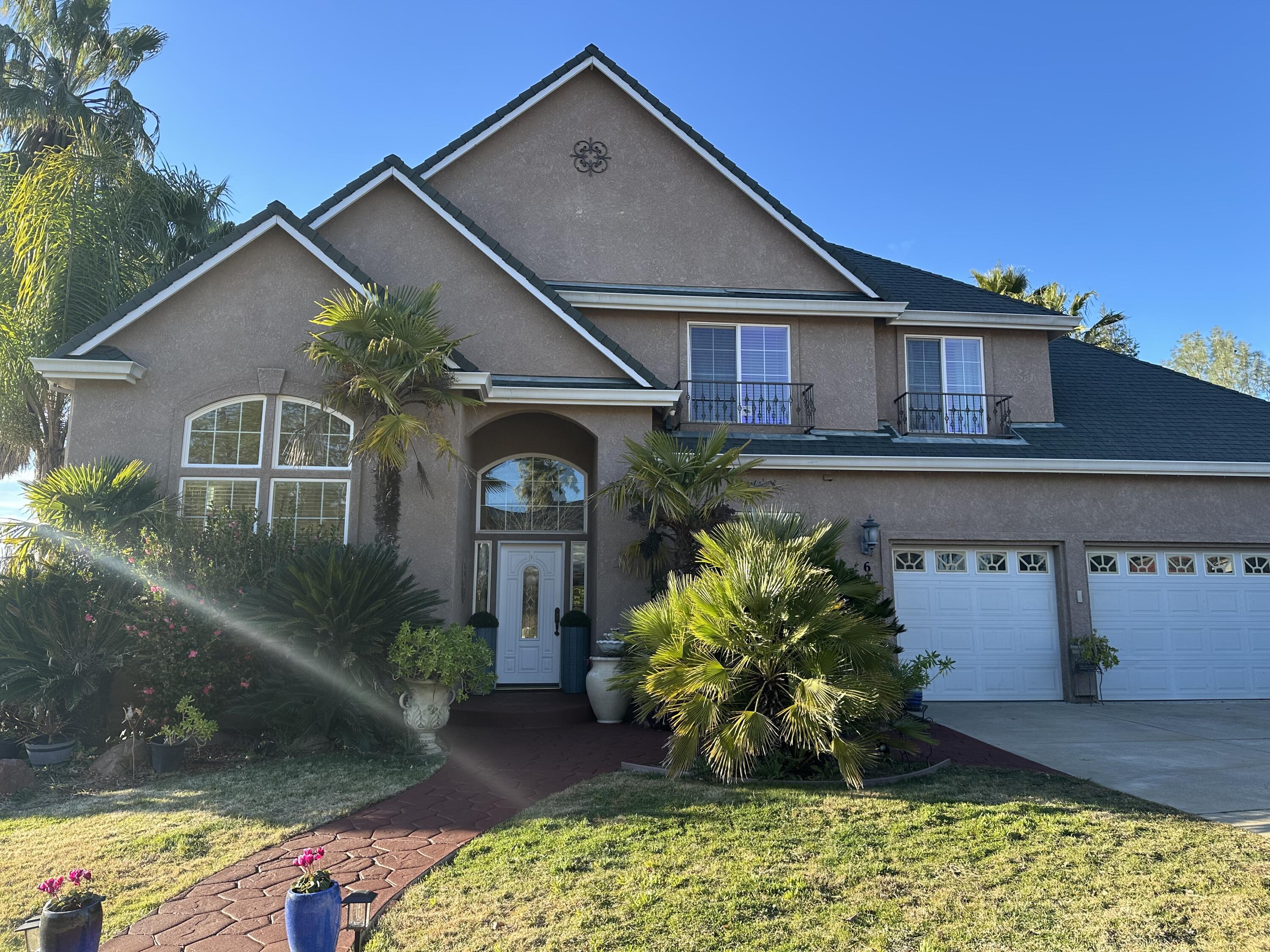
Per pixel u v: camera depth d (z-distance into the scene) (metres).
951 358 15.33
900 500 13.38
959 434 14.61
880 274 17.05
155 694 8.22
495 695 12.13
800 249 15.10
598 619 11.47
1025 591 13.55
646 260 14.84
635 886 4.98
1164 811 6.57
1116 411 15.72
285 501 10.70
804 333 14.72
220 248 10.90
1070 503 13.64
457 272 12.23
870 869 5.24
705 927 4.43
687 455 10.69
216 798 7.00
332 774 7.74
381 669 8.91
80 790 7.42
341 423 10.95
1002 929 4.43
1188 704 13.05
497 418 12.16
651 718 10.41
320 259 10.97
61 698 8.49
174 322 10.84
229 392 10.77
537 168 14.92
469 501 12.85
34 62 20.58
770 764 7.58
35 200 14.76
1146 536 13.66
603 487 11.45
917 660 8.58
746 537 8.12
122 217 15.64
